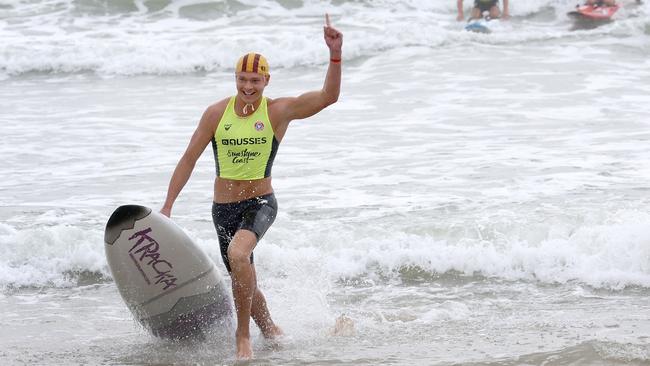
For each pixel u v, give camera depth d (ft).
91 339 75.87
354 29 230.89
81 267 96.37
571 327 74.74
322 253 96.63
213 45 217.77
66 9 246.88
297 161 134.82
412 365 66.33
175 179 69.36
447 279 92.27
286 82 200.13
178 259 69.82
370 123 159.22
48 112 175.01
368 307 84.07
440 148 140.26
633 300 83.25
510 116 160.76
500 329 75.10
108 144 148.77
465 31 225.35
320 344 72.69
